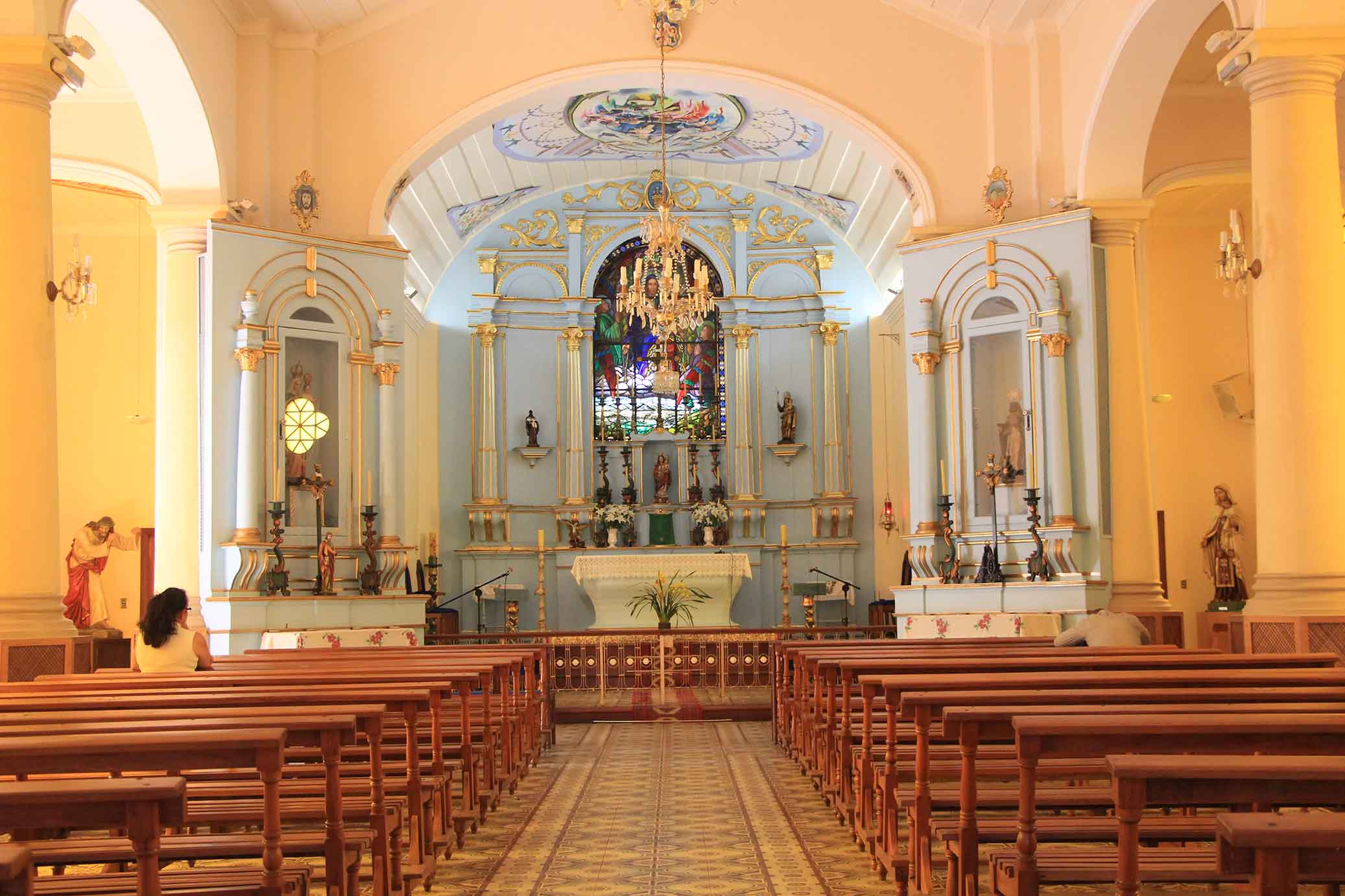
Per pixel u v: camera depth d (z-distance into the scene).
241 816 5.82
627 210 24.91
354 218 16.17
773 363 24.75
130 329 20.53
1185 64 15.74
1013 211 16.06
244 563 14.47
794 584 24.11
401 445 16.14
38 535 10.54
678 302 16.86
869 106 16.45
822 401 24.44
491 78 16.42
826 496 24.09
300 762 8.27
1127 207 15.23
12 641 10.18
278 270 15.27
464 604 23.67
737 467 24.36
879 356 24.33
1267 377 10.65
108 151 16.08
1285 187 10.64
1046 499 15.05
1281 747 4.32
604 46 16.45
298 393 15.47
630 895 6.65
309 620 14.86
